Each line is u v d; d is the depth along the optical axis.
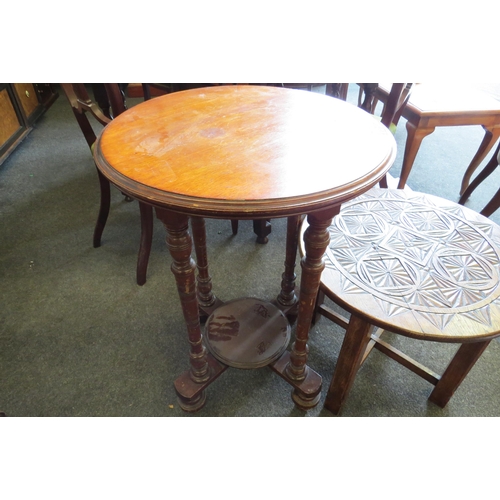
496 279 0.79
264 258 1.52
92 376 1.08
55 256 1.50
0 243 1.57
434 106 1.48
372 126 0.75
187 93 0.92
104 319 1.25
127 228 1.67
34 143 2.38
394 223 0.96
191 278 0.72
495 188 1.96
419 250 0.87
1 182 1.97
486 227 0.94
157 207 0.58
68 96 1.21
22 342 1.17
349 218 0.97
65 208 1.79
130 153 0.64
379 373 1.09
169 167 0.60
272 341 1.05
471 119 1.50
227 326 1.09
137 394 1.04
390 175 1.90
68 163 2.17
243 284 1.38
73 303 1.30
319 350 1.16
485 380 1.07
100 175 1.32
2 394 1.03
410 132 1.51
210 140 0.69
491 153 2.27
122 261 1.49
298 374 0.96
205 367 0.96
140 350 1.15
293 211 0.53
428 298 0.75
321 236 0.66
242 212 0.52
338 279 0.80
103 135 0.70
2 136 2.19
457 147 2.37
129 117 0.78
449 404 1.02
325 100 0.88
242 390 1.05
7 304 1.29
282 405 1.02
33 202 1.82
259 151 0.65
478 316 0.72
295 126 0.74
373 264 0.83
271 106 0.84
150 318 1.25
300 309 0.81
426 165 2.18
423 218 0.97
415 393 1.04
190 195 0.53
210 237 1.64
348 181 0.57
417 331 0.69
